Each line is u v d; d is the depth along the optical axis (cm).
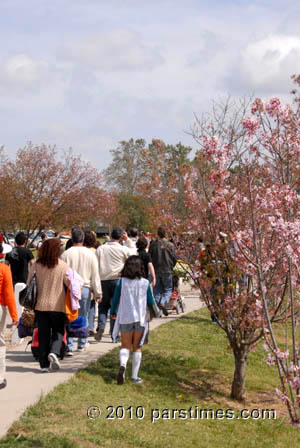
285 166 800
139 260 838
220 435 700
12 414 641
